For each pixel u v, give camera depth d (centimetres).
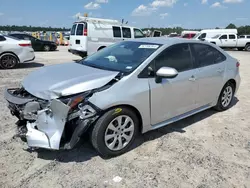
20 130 301
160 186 252
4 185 248
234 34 2334
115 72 311
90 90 275
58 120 260
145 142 345
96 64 361
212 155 313
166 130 386
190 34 2864
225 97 472
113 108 287
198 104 406
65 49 2014
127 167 284
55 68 353
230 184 258
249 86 704
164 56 344
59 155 305
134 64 324
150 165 289
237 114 465
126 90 294
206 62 410
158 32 1551
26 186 247
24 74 819
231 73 462
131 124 312
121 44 407
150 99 320
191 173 275
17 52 934
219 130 391
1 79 728
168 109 352
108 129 289
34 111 276
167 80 338
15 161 290
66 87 273
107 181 258
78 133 262
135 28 1282
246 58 1569
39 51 1770
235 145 342
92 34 1117
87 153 312
